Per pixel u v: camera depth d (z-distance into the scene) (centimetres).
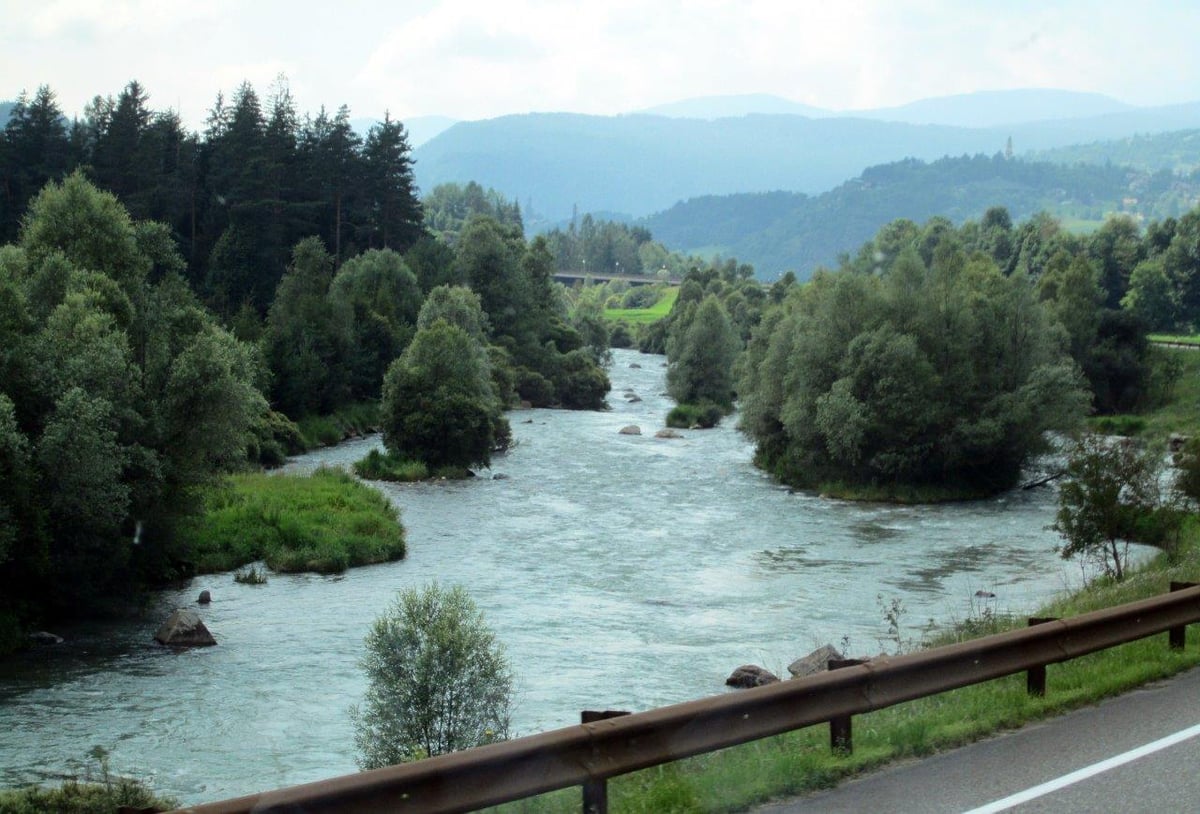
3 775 2081
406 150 13238
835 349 7138
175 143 12494
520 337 12212
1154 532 3906
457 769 829
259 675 2891
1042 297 11500
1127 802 925
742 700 991
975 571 4397
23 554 3409
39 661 3067
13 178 10825
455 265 12462
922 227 19988
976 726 1164
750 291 18788
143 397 4025
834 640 3156
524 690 2608
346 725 2438
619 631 3309
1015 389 7106
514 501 6147
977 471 6919
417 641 1811
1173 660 1461
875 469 6844
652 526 5462
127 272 4788
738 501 6391
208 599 3812
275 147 11906
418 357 7300
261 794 764
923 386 6825
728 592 3944
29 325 4003
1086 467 3494
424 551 4756
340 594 3938
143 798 1734
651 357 18912
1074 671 1445
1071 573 4316
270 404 8362
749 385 8175
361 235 12762
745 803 955
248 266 10894
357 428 9138
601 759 913
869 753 1079
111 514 3622
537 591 3947
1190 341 13062
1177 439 7231
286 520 4744
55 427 3512
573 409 11969
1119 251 16075
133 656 3122
